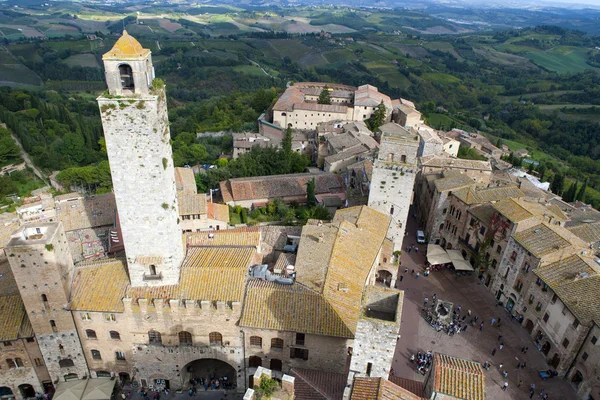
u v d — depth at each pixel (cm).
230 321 5578
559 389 6303
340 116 16388
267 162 12838
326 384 4969
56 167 15462
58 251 5309
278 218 10550
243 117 19700
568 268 6894
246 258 6212
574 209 10906
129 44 4628
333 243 6397
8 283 6372
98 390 5834
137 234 5397
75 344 5809
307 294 5647
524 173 14625
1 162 14862
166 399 6062
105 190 13000
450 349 6875
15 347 5697
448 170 11100
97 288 5672
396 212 7969
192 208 9100
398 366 6494
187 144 16788
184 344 5844
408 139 7531
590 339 6003
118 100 4675
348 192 10419
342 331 5344
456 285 8556
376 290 4609
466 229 9200
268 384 3722
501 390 6206
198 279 5762
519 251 7562
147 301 5500
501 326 7488
